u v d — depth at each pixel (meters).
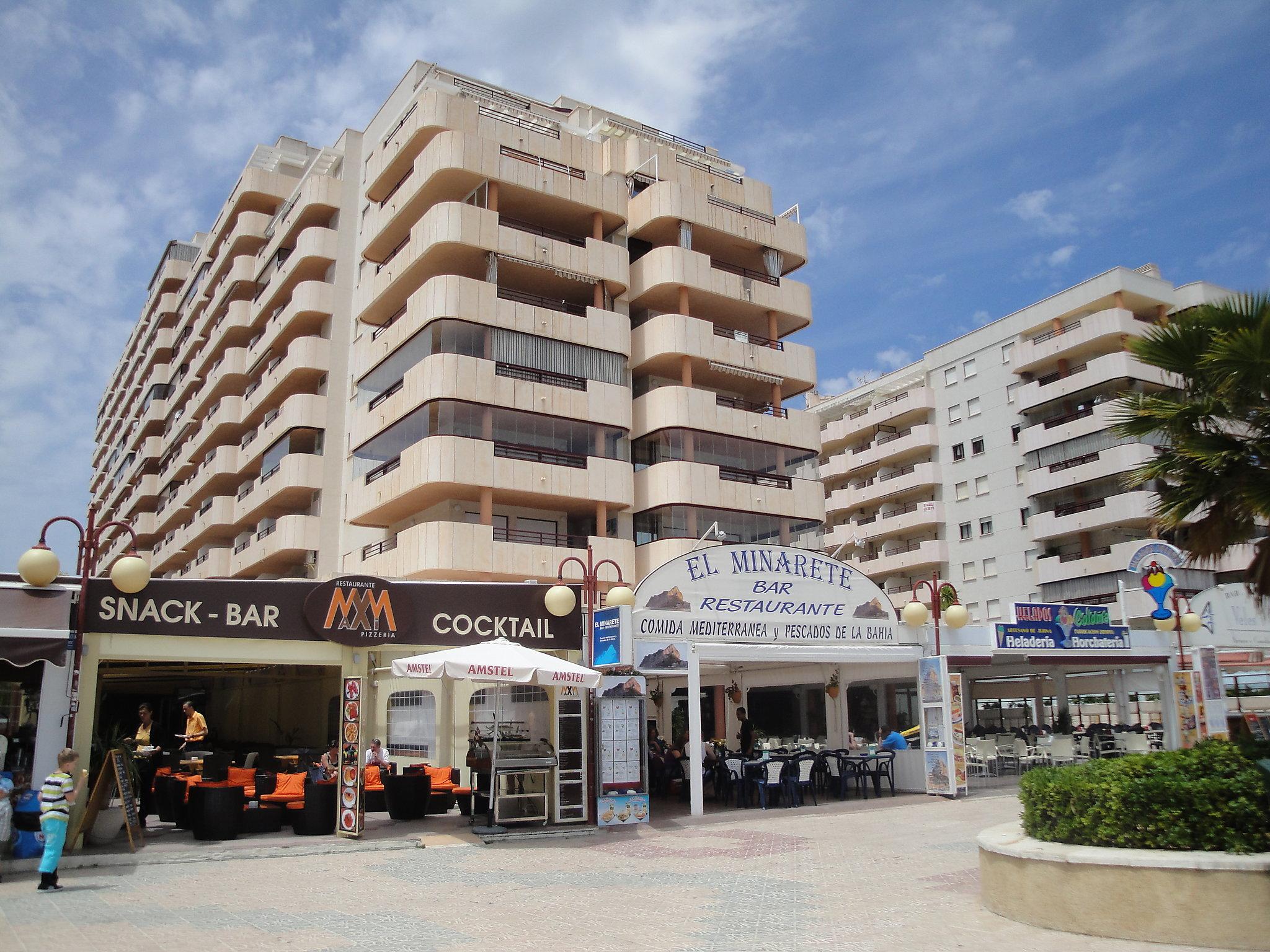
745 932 8.77
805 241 44.28
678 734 33.91
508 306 34.88
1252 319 11.18
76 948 8.16
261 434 45.06
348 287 42.84
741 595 20.03
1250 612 26.33
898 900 10.12
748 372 40.25
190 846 14.24
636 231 40.66
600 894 10.76
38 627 13.35
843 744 23.62
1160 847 8.44
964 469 57.44
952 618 21.86
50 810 11.28
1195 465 11.69
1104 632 23.84
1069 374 51.53
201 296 59.12
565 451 34.84
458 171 35.06
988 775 25.27
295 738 33.94
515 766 16.05
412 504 34.81
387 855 14.02
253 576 45.19
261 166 56.81
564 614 17.80
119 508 77.00
